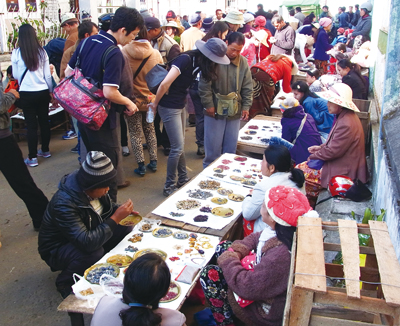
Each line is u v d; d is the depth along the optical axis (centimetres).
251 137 570
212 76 456
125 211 308
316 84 674
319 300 174
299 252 194
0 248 395
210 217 349
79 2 1001
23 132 670
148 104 480
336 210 395
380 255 193
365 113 560
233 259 248
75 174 298
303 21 1628
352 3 2042
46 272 360
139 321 169
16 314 309
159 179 554
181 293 256
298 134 493
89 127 377
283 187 239
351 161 428
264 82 684
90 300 249
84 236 287
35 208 413
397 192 292
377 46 712
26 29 536
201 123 617
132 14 365
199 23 754
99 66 368
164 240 316
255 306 239
